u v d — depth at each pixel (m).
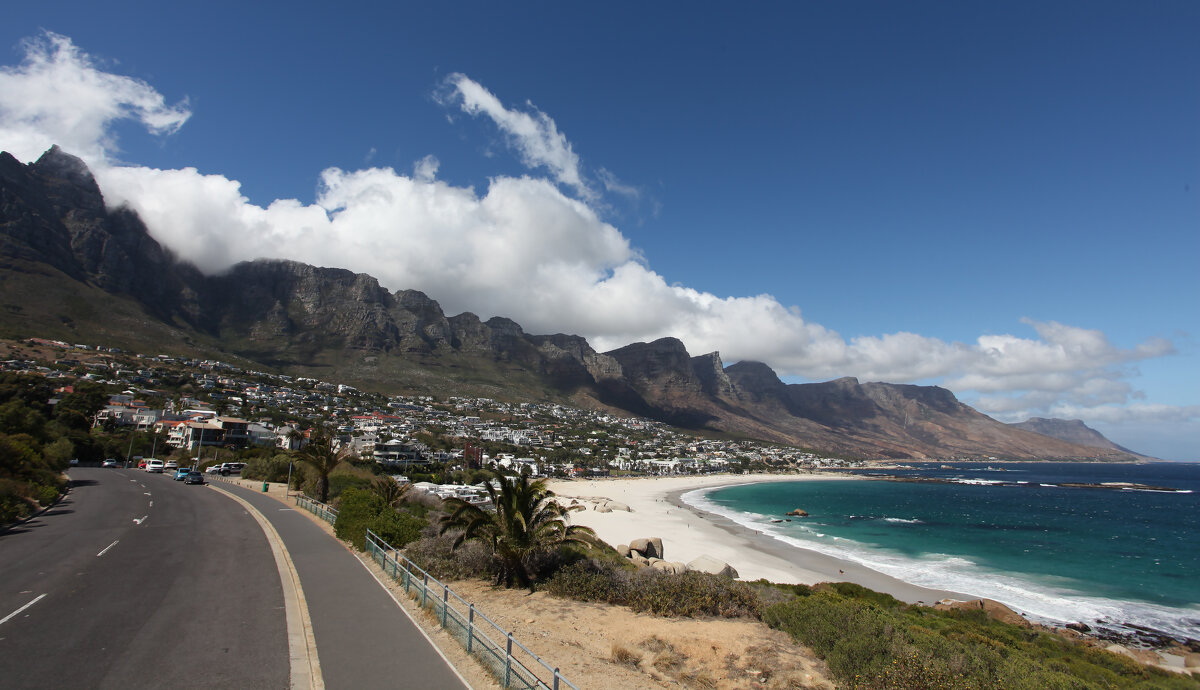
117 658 9.61
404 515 22.45
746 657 13.05
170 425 100.62
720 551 51.31
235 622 11.80
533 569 18.80
